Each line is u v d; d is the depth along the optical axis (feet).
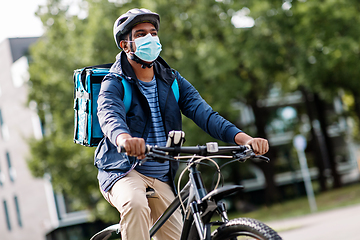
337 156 120.47
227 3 67.21
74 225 96.22
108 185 8.58
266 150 8.04
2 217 112.78
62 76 66.85
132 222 8.07
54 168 67.56
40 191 98.22
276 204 81.10
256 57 66.54
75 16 67.97
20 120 99.91
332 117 94.22
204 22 66.49
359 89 67.87
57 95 68.03
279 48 66.44
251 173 105.19
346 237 28.78
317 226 39.68
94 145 9.19
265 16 64.85
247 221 7.00
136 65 9.02
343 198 64.90
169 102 9.07
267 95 83.41
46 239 98.27
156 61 9.31
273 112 94.07
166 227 9.61
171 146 7.33
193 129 64.69
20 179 103.81
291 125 93.66
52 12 69.72
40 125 94.73
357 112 79.15
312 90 68.23
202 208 7.48
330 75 64.75
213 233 7.43
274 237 6.57
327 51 61.52
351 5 62.13
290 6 64.95
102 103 8.16
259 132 79.56
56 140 68.28
